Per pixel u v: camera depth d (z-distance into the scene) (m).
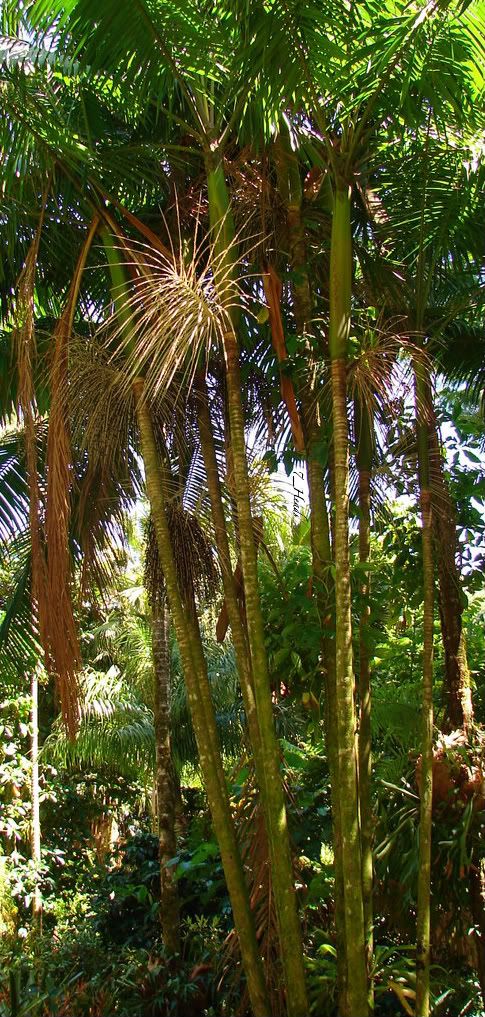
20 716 12.16
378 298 4.80
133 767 12.13
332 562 4.24
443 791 4.29
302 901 4.72
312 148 4.15
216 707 11.01
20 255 5.11
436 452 4.58
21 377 4.37
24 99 4.09
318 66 3.68
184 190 4.89
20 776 12.15
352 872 3.44
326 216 4.67
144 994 6.20
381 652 5.25
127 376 4.18
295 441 4.35
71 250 5.05
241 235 4.61
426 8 3.40
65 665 4.05
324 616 4.23
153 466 4.07
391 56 3.58
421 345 4.56
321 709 4.49
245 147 4.56
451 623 4.87
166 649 7.66
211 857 6.99
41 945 8.51
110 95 4.54
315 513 4.30
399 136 4.28
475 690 5.67
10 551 6.74
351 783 3.46
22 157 4.36
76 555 6.07
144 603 12.12
